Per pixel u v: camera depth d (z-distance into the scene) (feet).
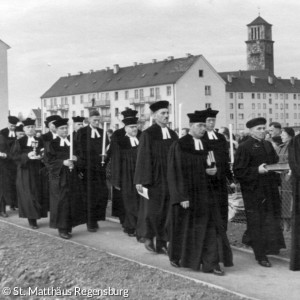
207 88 250.57
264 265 25.27
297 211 23.95
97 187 35.01
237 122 324.80
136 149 33.27
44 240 31.04
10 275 24.09
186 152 24.56
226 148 28.48
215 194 24.90
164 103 28.63
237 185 35.29
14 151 36.99
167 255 27.78
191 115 25.02
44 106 329.31
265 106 338.75
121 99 274.57
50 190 33.40
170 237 25.31
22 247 28.71
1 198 41.68
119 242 31.32
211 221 24.36
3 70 131.34
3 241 30.53
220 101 254.27
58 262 25.09
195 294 19.98
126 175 33.01
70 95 308.40
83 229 35.83
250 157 26.30
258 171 25.73
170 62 260.42
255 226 25.62
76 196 33.47
